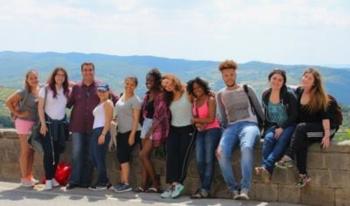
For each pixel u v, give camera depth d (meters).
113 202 10.48
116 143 11.28
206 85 10.69
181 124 10.81
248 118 10.58
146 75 11.07
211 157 10.64
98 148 11.24
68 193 11.11
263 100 10.48
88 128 11.43
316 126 10.11
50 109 11.44
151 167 11.10
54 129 11.42
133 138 11.12
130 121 11.15
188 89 10.76
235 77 10.65
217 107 10.73
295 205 10.26
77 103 11.45
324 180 10.19
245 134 10.38
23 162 11.77
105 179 11.34
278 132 10.24
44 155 11.41
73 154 11.45
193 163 10.99
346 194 10.08
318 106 10.12
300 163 10.13
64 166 11.79
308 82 10.16
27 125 11.70
